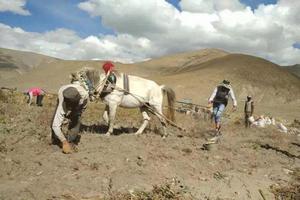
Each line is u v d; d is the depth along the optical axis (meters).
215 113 13.46
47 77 146.50
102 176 8.34
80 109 10.16
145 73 188.75
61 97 9.67
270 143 15.25
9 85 131.25
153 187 7.96
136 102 12.59
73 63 166.00
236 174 9.84
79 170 8.54
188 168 9.72
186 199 7.78
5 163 8.45
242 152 12.25
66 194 7.34
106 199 7.32
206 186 8.73
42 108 18.94
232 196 8.44
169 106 13.62
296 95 113.06
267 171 10.59
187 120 20.27
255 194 8.77
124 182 8.20
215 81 109.81
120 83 12.25
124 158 9.61
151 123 16.22
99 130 13.41
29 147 9.74
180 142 12.45
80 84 10.45
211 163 10.39
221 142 13.58
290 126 29.39
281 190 9.08
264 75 122.56
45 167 8.49
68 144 9.57
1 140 10.05
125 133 13.27
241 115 29.09
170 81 109.38
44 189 7.47
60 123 9.62
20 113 15.58
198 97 92.44
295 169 11.14
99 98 12.13
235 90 109.19
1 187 7.37
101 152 9.88
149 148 10.89
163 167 9.43
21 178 7.88
